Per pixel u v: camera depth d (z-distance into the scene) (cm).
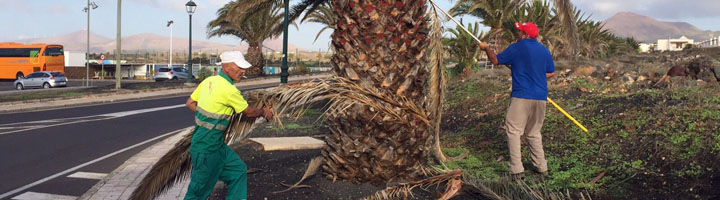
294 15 1758
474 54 2198
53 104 1983
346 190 495
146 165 728
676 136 510
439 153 582
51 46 4522
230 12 1317
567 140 600
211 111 408
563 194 451
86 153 894
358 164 505
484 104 986
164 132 1182
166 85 3228
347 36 493
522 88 488
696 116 546
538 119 498
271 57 9419
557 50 1812
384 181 509
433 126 555
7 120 1466
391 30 484
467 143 687
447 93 1288
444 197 454
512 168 493
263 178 555
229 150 438
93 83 4591
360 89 477
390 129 493
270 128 1030
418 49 498
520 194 450
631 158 505
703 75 855
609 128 593
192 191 416
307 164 606
